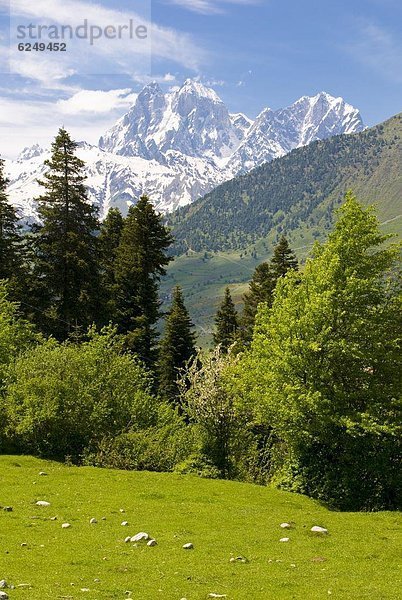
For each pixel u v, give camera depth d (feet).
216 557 59.72
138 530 69.41
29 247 173.27
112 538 64.80
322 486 104.22
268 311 116.47
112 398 128.88
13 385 125.18
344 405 100.53
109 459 117.19
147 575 52.06
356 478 102.78
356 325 99.86
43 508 77.10
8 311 150.10
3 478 95.20
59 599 43.06
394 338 104.94
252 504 91.40
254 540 67.92
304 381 101.81
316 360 100.48
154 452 118.73
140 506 83.15
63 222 173.58
